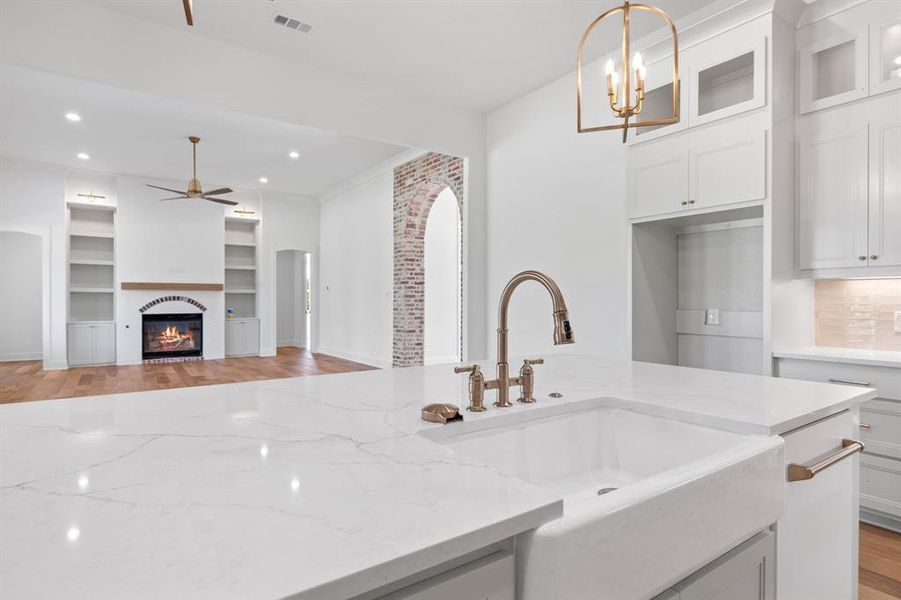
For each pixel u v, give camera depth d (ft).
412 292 22.45
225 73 11.83
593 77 12.82
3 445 3.02
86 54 10.21
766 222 8.98
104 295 27.68
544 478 4.17
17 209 23.50
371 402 4.26
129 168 24.82
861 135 8.66
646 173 11.00
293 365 26.11
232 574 1.61
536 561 2.13
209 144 20.70
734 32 9.47
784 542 3.77
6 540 1.82
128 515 2.05
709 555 2.82
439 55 12.52
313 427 3.47
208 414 3.83
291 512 2.09
